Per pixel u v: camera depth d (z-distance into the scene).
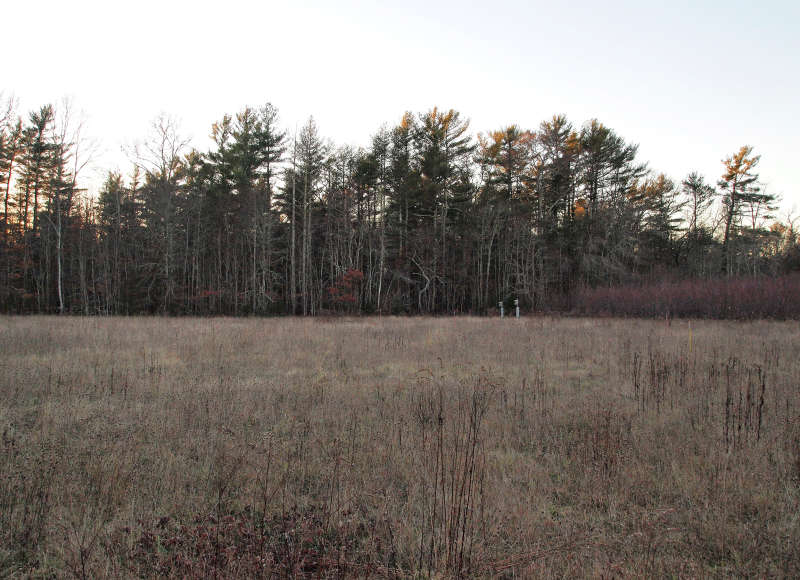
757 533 3.34
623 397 7.11
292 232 31.73
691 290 24.72
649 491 4.07
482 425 5.68
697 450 4.90
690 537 3.34
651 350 10.87
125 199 35.72
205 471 4.36
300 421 5.82
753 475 4.22
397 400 6.78
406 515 3.62
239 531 3.24
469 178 38.41
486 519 3.50
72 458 4.45
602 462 4.46
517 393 7.35
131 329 14.78
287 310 33.31
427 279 35.34
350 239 34.16
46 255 32.25
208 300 33.38
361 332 15.35
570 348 12.05
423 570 2.92
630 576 2.80
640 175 40.44
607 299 28.06
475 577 2.86
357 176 35.97
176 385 7.55
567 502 4.00
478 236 36.84
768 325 17.47
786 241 44.84
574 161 38.72
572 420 5.95
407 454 4.77
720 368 8.70
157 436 5.19
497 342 13.07
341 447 4.84
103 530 3.31
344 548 3.00
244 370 9.19
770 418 5.80
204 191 35.94
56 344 11.29
